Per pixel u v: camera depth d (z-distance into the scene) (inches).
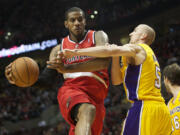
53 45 701.3
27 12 921.5
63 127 556.4
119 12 853.8
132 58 108.3
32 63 107.0
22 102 721.0
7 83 768.3
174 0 757.9
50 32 722.2
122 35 808.9
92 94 114.8
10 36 738.2
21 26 852.6
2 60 693.3
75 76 115.9
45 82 121.5
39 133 594.6
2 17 936.3
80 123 97.9
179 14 756.6
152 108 103.0
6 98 728.3
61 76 128.1
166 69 137.3
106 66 111.0
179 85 135.5
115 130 491.5
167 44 712.4
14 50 707.4
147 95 105.0
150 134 100.8
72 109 105.7
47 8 904.3
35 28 816.3
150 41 120.7
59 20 826.2
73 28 117.0
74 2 896.3
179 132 132.0
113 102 605.0
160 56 690.8
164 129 105.0
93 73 115.5
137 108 104.6
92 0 882.8
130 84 108.7
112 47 97.6
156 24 775.1
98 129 118.1
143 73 106.0
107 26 821.9
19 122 659.4
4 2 979.9
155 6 786.2
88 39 120.0
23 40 716.0
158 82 109.9
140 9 808.3
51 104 709.3
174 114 134.1
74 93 109.8
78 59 117.0
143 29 119.7
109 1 883.4
